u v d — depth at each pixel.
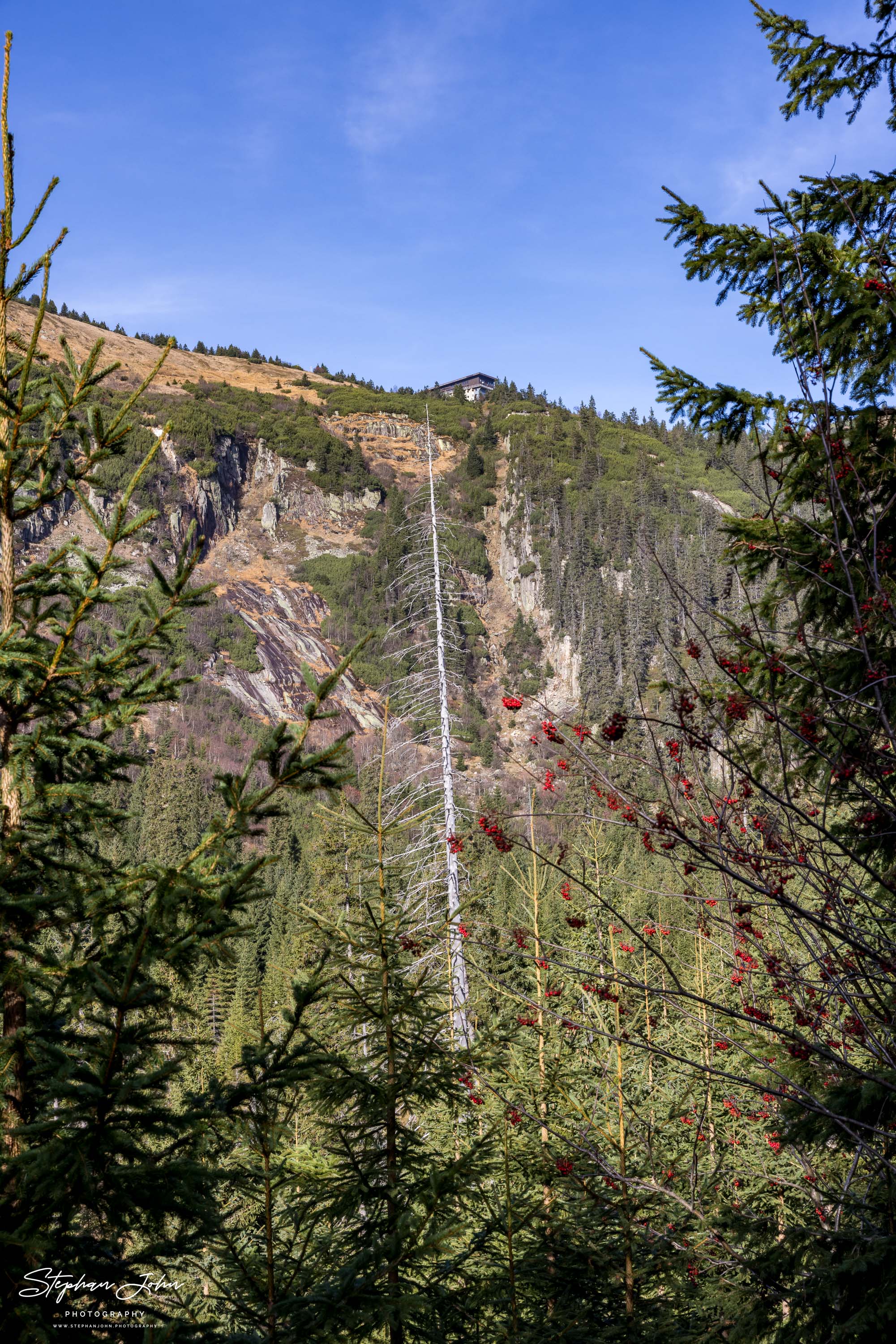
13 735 4.37
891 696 4.20
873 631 4.08
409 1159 5.53
